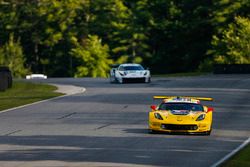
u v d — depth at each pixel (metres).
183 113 79.44
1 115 105.00
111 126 88.44
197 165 57.91
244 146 69.50
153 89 149.50
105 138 76.38
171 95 133.12
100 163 58.53
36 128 87.19
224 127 87.38
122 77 170.25
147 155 63.53
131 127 87.25
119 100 125.19
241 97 129.25
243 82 167.00
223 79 179.88
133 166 57.03
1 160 60.53
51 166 56.94
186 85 160.75
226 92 139.88
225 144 71.88
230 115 101.62
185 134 79.69
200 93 137.50
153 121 79.44
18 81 196.25
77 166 56.88
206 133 79.19
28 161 59.84
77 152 65.50
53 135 79.69
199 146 70.06
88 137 77.44
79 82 184.12
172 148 68.38
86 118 98.44
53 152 65.56
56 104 120.94
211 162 59.59
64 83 180.75
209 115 79.81
